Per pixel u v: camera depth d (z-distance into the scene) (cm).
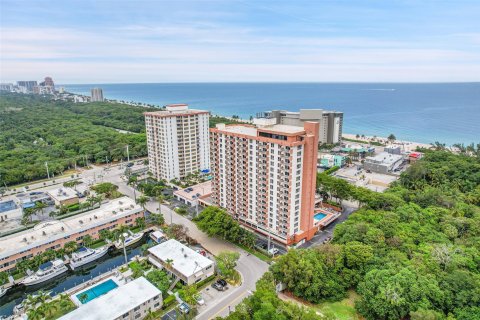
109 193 16400
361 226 10575
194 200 15112
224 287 9231
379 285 7938
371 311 7869
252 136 11350
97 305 7912
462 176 16675
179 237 11750
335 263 9162
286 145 10212
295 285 8800
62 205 14900
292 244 11275
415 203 13638
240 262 10575
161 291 8650
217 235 11862
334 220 13688
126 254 11662
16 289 9719
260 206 11912
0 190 17362
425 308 7369
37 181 19388
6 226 13125
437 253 8981
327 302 8669
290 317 7244
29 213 13238
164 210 14825
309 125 10669
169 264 9656
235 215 13150
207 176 18688
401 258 8988
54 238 11294
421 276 8038
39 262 10325
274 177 10944
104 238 12094
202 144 18812
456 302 7588
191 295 8438
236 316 7238
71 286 9844
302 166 10719
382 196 13238
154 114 17562
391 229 10581
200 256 10200
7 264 10325
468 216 12462
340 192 14362
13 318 8312
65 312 8306
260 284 8306
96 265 10969
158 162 18375
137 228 13150
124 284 9044
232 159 12575
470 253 9238
